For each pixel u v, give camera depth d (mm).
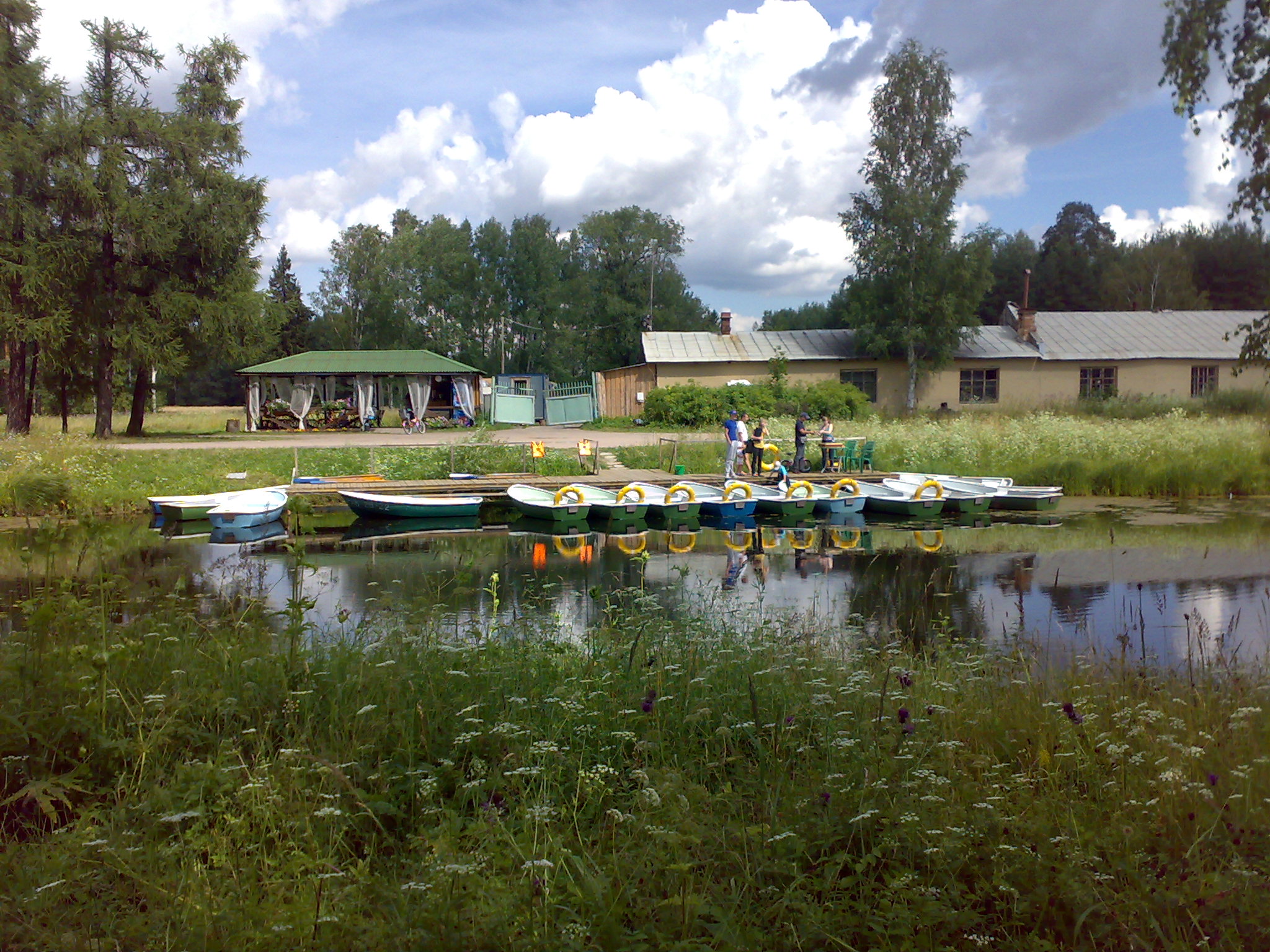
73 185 27375
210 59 32219
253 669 5008
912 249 35781
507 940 2574
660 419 34531
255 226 32219
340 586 11062
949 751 4059
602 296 69125
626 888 2900
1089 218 74125
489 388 40625
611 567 12828
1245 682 6051
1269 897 2816
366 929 2654
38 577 10789
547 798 3594
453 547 14789
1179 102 9773
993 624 9266
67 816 3604
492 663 5379
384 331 63719
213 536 15727
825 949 2705
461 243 66125
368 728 4312
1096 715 4809
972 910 2951
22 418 30109
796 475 21594
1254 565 12297
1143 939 2729
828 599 10547
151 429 38344
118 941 2631
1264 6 9273
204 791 3537
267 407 36500
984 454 24281
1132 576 11648
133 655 4832
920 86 36156
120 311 29781
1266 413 30484
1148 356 37250
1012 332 39312
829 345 38781
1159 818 3438
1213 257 62719
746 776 4078
